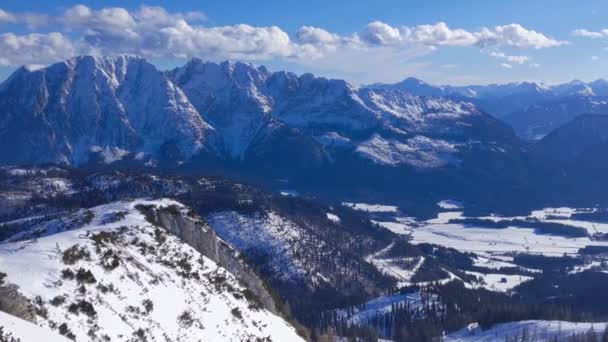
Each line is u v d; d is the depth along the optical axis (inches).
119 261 3211.1
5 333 1780.3
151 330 2822.3
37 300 2426.2
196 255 4163.4
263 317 4013.3
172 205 4889.3
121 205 4749.0
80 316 2507.4
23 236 4640.8
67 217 4822.8
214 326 3312.0
